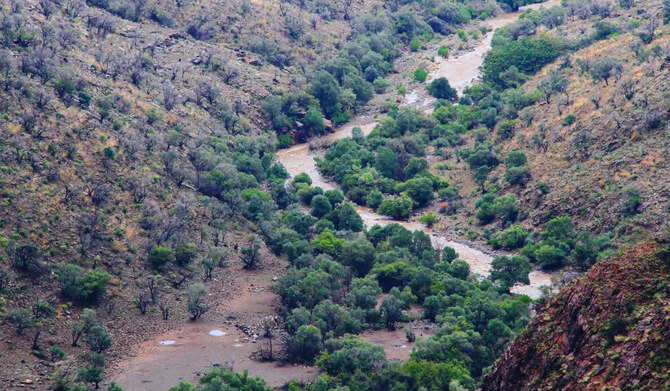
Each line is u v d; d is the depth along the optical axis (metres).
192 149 152.38
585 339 42.31
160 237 119.31
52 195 115.44
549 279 122.56
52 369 88.00
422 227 150.38
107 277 104.69
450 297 108.94
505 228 143.38
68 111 136.62
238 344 98.88
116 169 129.75
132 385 87.00
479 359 91.38
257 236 132.75
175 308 107.44
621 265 44.12
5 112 125.44
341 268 118.50
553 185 144.50
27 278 101.00
